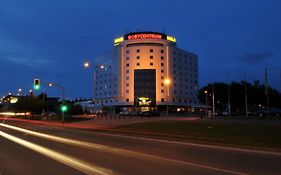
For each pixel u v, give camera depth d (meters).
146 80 143.50
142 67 144.25
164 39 149.12
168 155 16.16
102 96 159.50
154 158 15.00
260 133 25.45
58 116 78.88
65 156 15.80
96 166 12.69
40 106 103.19
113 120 58.47
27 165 13.20
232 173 11.10
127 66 146.62
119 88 148.50
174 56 150.75
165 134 30.14
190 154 16.58
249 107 131.62
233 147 20.30
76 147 20.19
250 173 11.11
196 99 163.38
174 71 150.25
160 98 143.50
